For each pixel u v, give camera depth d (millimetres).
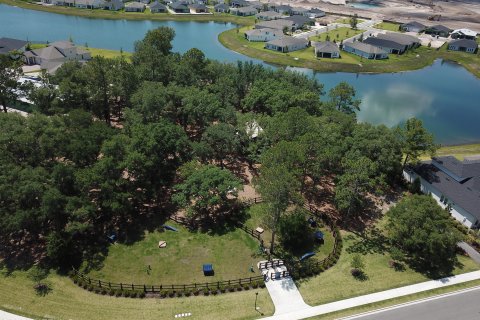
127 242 60562
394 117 122688
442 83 160500
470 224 68500
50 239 54469
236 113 85750
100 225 63531
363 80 157500
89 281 52531
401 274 56750
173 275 54844
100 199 62000
